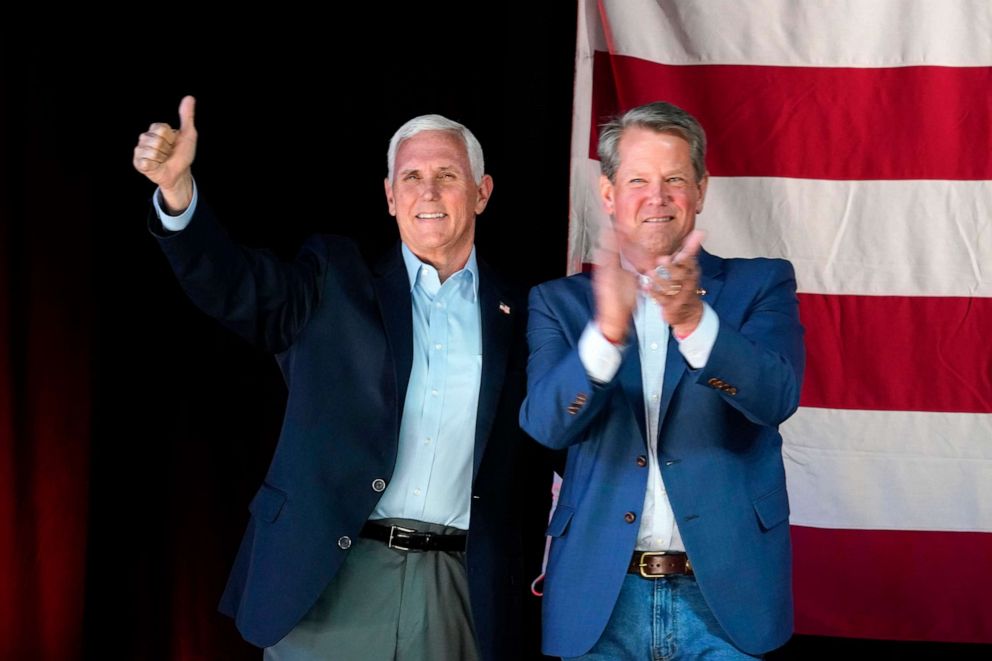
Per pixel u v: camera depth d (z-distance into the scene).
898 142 13.66
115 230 13.46
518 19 13.96
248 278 9.77
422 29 14.15
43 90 13.10
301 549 9.77
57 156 13.17
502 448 10.34
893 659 14.23
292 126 14.00
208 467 13.73
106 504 13.39
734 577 8.68
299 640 9.91
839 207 13.66
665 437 8.84
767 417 8.40
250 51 13.95
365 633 9.90
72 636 13.33
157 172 8.99
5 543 13.05
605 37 13.73
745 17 13.83
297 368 10.20
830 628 13.41
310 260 10.50
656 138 9.02
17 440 13.06
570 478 9.23
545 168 14.12
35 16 13.09
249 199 13.89
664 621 8.84
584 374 8.26
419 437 10.12
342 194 14.04
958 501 13.37
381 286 10.38
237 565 10.45
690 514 8.73
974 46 13.64
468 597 10.18
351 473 9.89
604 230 8.18
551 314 9.45
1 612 13.06
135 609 13.49
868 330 13.56
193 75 13.77
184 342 13.70
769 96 13.75
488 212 14.17
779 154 13.73
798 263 13.66
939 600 13.34
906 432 13.46
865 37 13.75
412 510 10.05
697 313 8.00
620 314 8.11
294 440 10.06
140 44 13.61
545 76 13.98
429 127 10.70
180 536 13.65
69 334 13.26
